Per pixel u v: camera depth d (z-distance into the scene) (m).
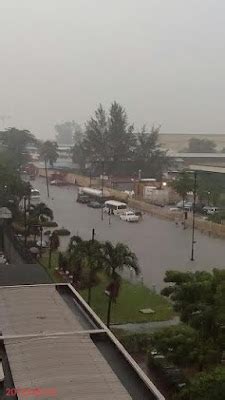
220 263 46.38
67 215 75.38
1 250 51.56
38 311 20.17
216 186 84.81
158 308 33.91
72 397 13.03
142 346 27.48
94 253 30.55
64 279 38.47
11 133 141.00
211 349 21.09
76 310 20.77
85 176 120.38
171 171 118.38
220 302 20.41
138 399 13.23
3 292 22.53
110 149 122.25
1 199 61.66
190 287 21.95
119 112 145.50
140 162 120.62
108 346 16.62
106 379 14.07
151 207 80.56
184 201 81.25
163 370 24.19
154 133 160.38
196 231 63.31
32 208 63.97
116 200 88.25
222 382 17.22
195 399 17.62
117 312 32.94
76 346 16.22
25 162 140.00
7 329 18.23
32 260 39.53
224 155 160.62
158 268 44.31
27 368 14.64
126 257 30.45
